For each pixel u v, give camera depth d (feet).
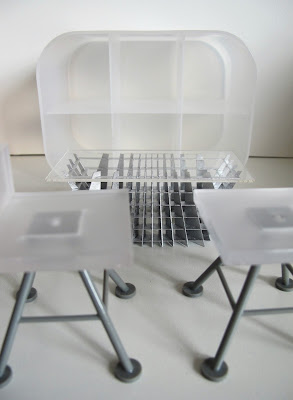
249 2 6.16
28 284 2.95
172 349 3.32
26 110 7.11
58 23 6.33
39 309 3.77
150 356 3.25
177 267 4.47
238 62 5.59
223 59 6.23
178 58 5.09
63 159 5.68
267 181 6.57
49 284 4.13
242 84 5.48
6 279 4.22
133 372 3.05
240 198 3.44
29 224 2.95
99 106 5.81
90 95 6.77
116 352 3.01
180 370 3.12
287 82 6.85
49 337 3.44
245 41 6.50
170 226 5.05
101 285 4.14
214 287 4.12
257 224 2.99
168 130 7.01
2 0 6.09
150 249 4.83
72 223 2.95
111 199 3.36
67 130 6.61
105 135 7.07
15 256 2.54
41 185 6.38
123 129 6.99
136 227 5.14
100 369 3.13
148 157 5.92
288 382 3.01
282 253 2.63
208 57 6.34
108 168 5.49
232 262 2.56
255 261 2.57
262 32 6.41
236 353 3.28
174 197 5.52
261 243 2.72
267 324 3.61
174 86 6.68
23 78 6.79
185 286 4.07
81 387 2.97
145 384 2.99
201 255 4.71
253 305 3.84
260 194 3.52
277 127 7.32
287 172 6.96
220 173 5.30
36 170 6.96
